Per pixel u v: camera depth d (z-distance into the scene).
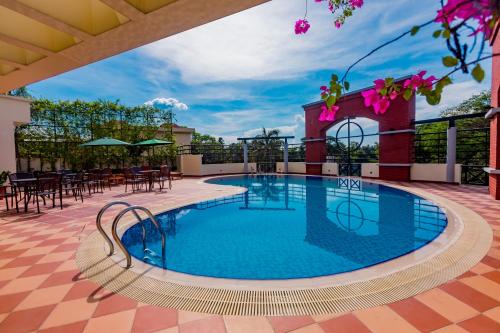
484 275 3.02
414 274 3.10
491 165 7.56
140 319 2.38
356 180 12.67
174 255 4.28
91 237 4.79
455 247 3.88
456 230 4.79
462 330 2.14
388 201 8.27
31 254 3.94
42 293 2.83
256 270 3.74
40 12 3.64
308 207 7.79
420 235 5.01
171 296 2.77
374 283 2.93
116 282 3.08
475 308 2.42
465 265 3.28
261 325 2.27
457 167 10.21
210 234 5.43
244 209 7.59
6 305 2.61
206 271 3.71
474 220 5.29
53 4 3.78
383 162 12.28
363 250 4.45
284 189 11.09
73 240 4.60
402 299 2.60
